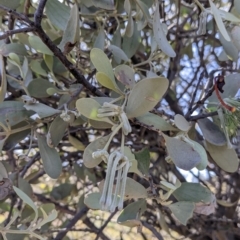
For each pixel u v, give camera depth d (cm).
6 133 28
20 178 34
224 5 49
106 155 21
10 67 35
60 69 35
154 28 27
